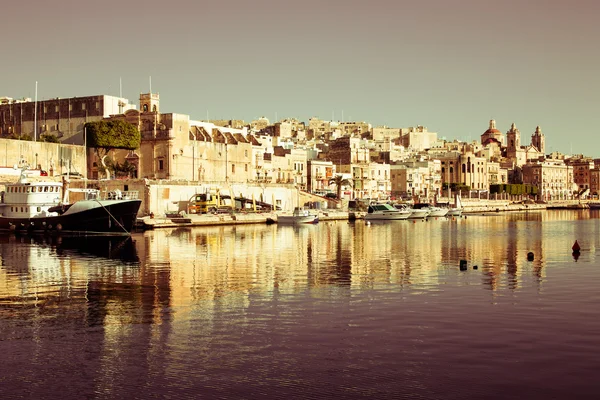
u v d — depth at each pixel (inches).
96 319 1510.8
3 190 4554.6
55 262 2541.8
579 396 1039.6
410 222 6013.8
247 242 3538.4
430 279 2073.1
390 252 2965.1
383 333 1375.5
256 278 2107.5
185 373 1147.3
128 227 3912.4
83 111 6496.1
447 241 3644.2
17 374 1148.5
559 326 1425.9
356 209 7076.8
